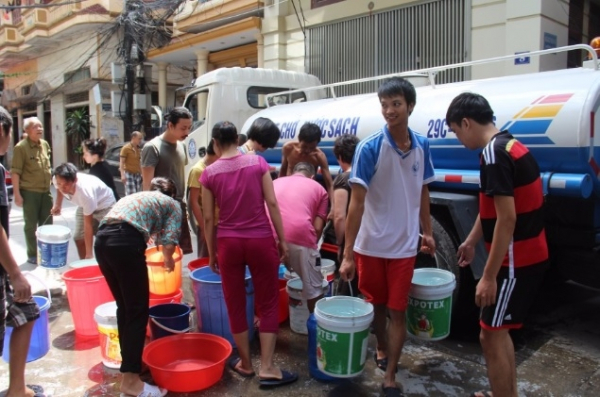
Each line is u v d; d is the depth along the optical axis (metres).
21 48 19.17
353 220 2.88
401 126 2.81
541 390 3.04
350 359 2.81
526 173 2.38
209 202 3.21
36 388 3.05
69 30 16.05
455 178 3.85
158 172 4.38
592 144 3.23
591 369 3.30
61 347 3.75
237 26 10.82
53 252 4.71
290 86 7.57
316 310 2.90
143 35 13.34
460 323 4.10
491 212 2.46
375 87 8.59
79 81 16.73
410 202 2.93
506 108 3.59
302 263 3.46
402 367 3.35
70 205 10.61
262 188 3.17
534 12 6.52
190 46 12.39
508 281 2.43
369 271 3.02
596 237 3.50
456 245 3.81
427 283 3.17
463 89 4.03
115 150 10.25
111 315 3.38
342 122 4.77
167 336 3.44
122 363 2.94
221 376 3.22
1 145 2.71
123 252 2.89
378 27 8.47
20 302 2.78
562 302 4.50
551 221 3.60
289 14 10.08
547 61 6.66
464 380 3.17
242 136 5.20
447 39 7.55
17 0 18.89
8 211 2.76
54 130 18.77
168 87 15.27
